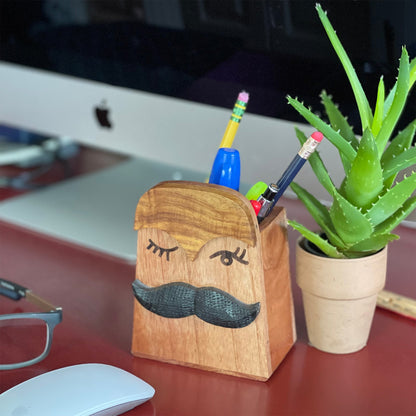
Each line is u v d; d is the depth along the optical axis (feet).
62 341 1.96
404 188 1.67
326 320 1.83
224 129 2.25
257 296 1.71
